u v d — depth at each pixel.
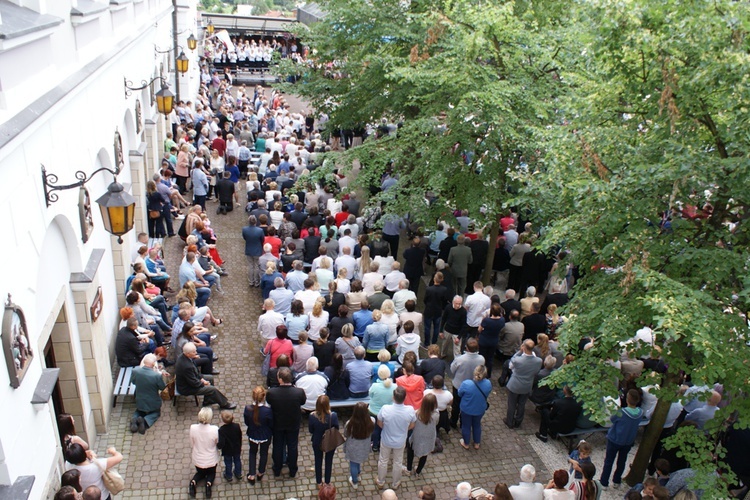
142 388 8.51
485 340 9.95
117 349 9.20
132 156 12.39
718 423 6.57
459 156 11.23
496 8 10.41
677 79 6.23
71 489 5.43
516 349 10.35
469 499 6.75
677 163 6.07
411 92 11.41
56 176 5.93
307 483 7.97
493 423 9.60
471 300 10.57
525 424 9.66
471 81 9.96
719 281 6.38
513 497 6.64
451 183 11.31
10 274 4.99
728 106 5.98
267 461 8.34
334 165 12.16
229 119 23.97
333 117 15.45
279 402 7.54
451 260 12.16
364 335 9.73
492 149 10.83
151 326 10.08
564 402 8.78
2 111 4.62
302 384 8.23
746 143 6.04
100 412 8.27
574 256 7.57
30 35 5.16
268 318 9.87
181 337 9.26
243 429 8.88
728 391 6.50
